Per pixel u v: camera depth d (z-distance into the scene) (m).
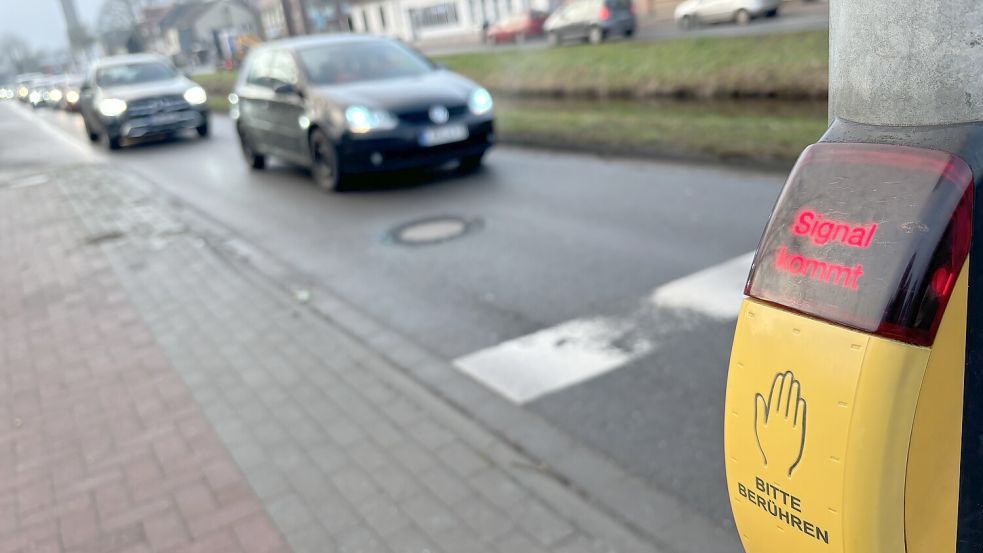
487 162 11.00
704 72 16.20
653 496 3.22
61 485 3.67
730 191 7.66
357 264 6.92
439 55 33.69
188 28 83.06
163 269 7.33
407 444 3.71
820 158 1.53
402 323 5.41
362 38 11.24
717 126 10.88
